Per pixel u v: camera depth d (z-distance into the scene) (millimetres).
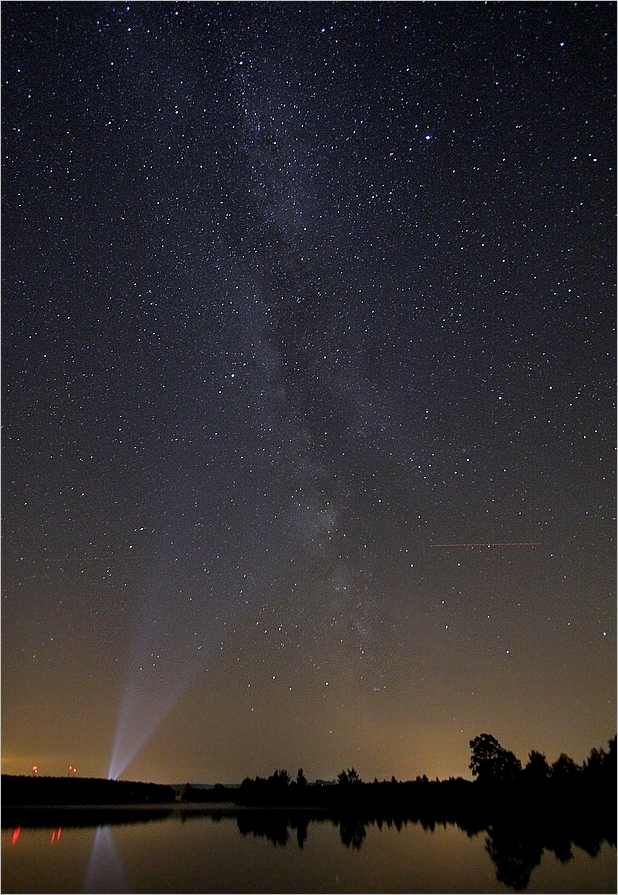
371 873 11867
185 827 20625
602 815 21078
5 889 10586
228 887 10672
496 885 10961
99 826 20828
